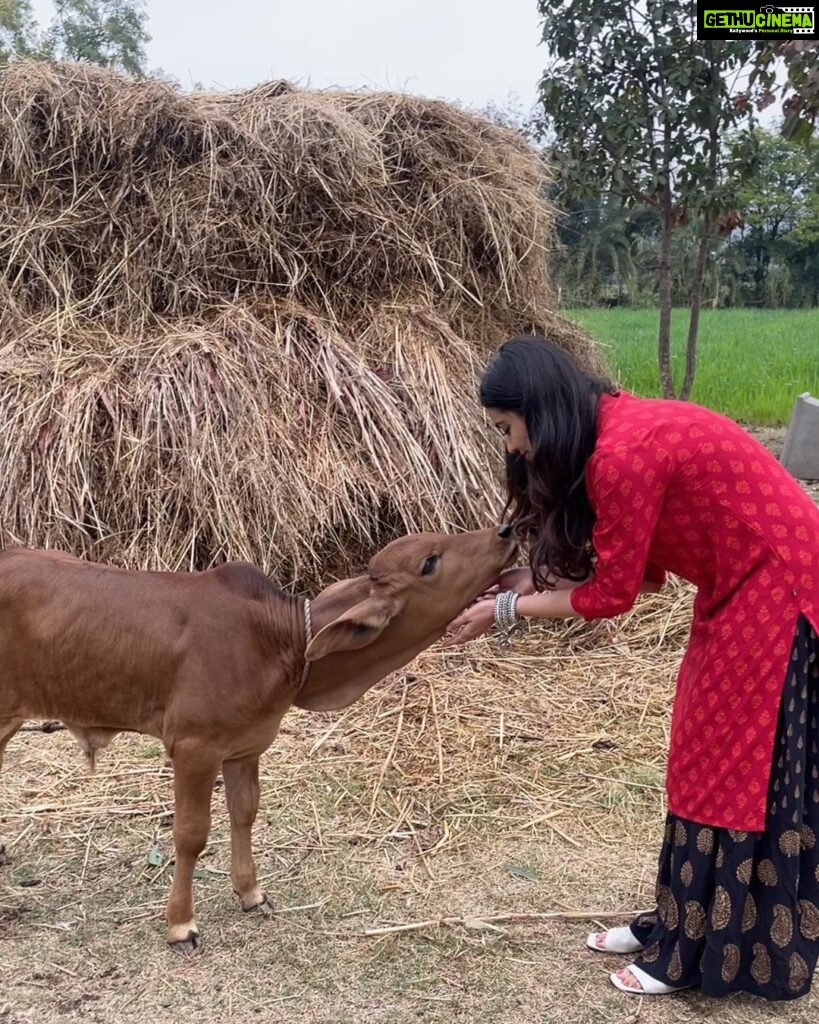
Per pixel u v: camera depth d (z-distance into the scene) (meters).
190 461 5.38
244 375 5.69
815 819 2.71
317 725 4.61
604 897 3.35
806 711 2.66
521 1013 2.80
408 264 6.42
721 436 2.59
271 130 6.23
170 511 5.43
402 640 3.06
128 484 5.44
